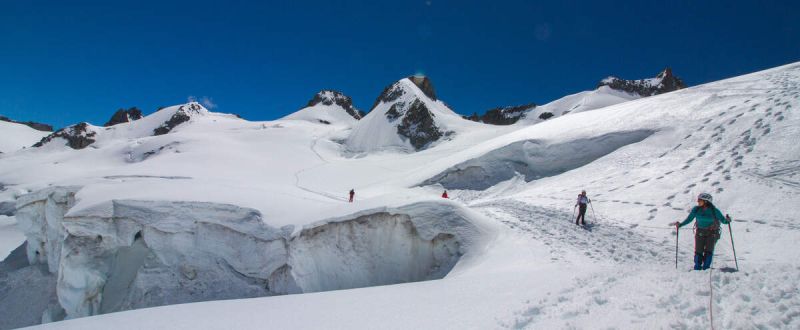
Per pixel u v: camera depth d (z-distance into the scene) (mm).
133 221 25594
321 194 39844
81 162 89688
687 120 26703
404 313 7602
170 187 29469
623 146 28125
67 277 25109
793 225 14016
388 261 18766
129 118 164125
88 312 24594
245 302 10250
